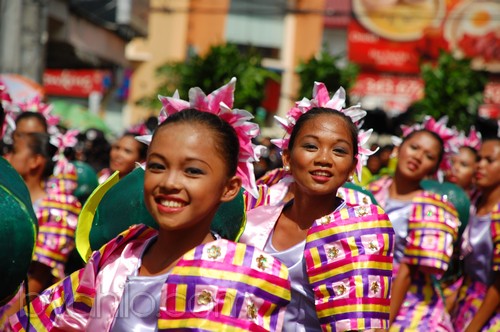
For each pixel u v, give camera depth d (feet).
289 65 117.19
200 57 47.57
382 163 36.22
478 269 22.89
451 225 21.17
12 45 50.21
